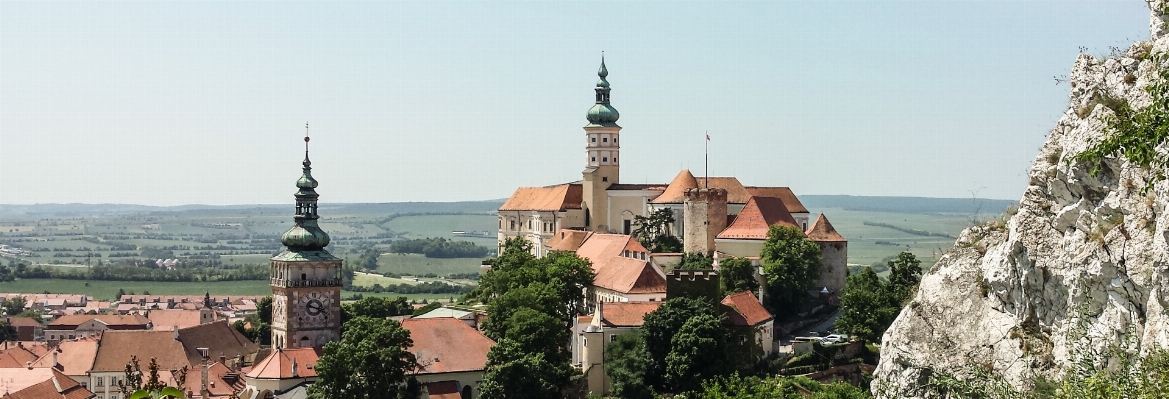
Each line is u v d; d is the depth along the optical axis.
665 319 194.88
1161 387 62.75
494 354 195.25
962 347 88.75
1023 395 74.12
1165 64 72.00
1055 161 83.56
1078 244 78.88
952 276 92.44
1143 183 74.62
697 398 177.50
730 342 197.25
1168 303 69.44
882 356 96.81
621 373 195.12
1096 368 70.81
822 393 156.88
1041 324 83.38
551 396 192.88
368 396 189.50
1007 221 92.19
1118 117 74.69
